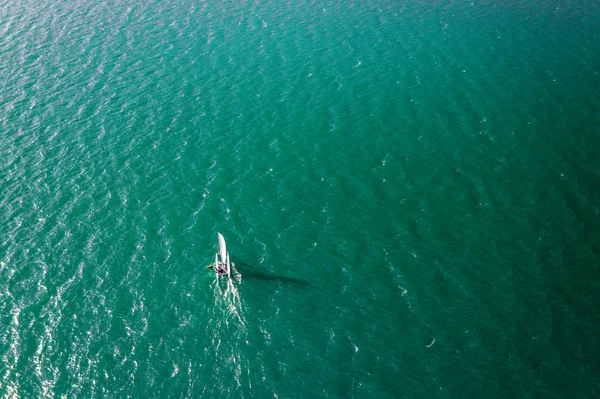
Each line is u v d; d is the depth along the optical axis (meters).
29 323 51.50
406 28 98.44
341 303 53.84
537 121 75.69
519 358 48.78
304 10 104.88
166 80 85.25
